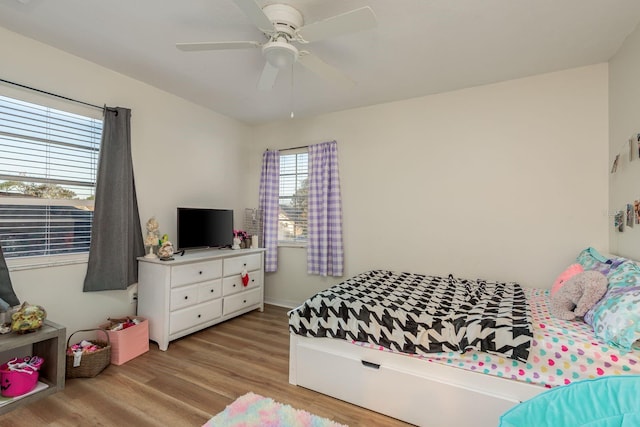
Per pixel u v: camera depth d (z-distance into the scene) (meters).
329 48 2.39
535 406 1.02
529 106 2.89
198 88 3.24
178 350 2.79
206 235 3.55
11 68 2.26
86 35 2.30
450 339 1.81
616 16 1.98
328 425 1.81
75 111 2.60
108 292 2.83
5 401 1.89
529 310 2.04
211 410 1.93
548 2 1.86
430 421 1.83
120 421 1.82
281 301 4.25
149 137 3.18
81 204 2.68
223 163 4.07
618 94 2.40
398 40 2.28
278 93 3.33
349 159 3.79
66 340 2.34
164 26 2.17
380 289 2.61
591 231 2.67
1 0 1.91
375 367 1.99
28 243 2.38
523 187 2.92
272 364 2.55
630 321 1.46
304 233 4.16
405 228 3.46
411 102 3.43
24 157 2.35
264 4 1.88
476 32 2.17
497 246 3.02
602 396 0.97
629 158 2.23
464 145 3.17
